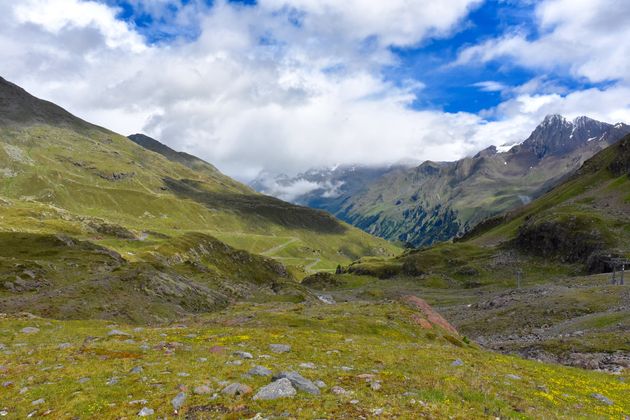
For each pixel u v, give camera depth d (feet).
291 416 48.65
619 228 529.86
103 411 50.52
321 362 82.89
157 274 275.39
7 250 348.59
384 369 78.74
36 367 71.00
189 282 308.60
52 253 354.74
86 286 229.04
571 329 211.00
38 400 54.65
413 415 50.26
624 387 88.84
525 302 294.66
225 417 48.34
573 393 77.87
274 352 90.12
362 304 190.49
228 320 159.33
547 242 587.68
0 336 106.63
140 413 49.08
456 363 89.35
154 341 98.63
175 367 69.41
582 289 294.05
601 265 460.14
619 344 164.45
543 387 77.15
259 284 632.79
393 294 564.30
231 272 620.49
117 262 360.28
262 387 56.75
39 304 193.26
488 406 58.23
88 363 72.84
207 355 81.30
